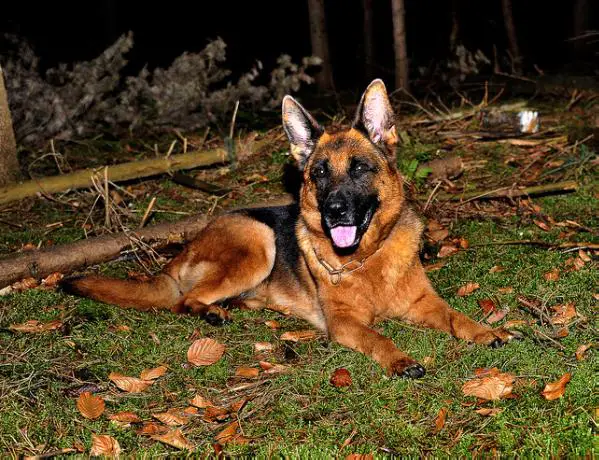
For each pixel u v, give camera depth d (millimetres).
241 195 2531
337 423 1501
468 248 2141
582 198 2352
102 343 1796
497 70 3801
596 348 1627
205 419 1537
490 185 2482
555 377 1552
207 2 5293
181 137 2791
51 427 1536
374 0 4719
